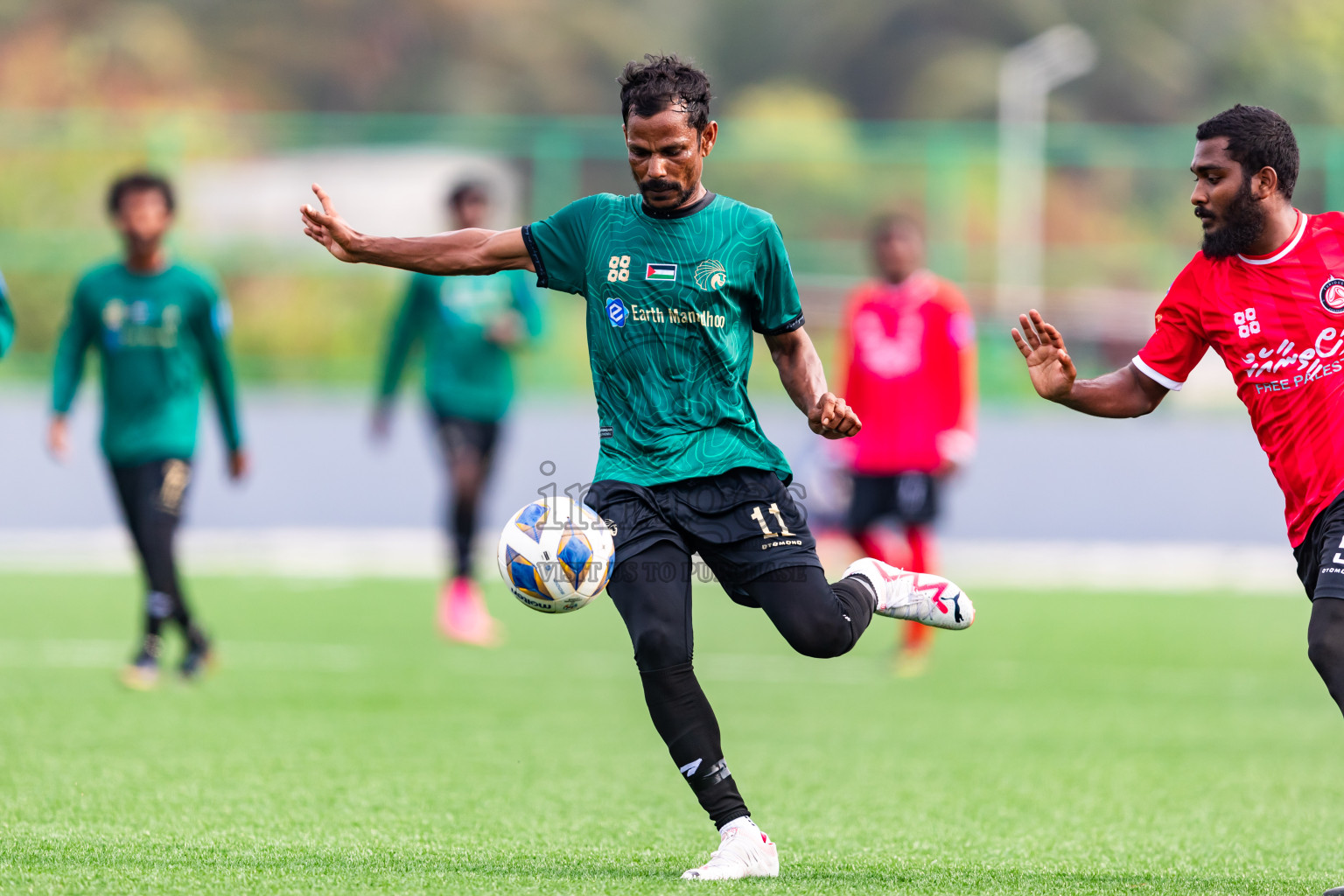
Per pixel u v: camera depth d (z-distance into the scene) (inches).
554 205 3388.3
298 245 3368.6
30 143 3331.7
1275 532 2775.6
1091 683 1433.3
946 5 6299.2
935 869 685.3
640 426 671.1
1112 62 6013.8
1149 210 3503.9
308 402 3218.5
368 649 1581.0
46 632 1675.7
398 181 3400.6
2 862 653.3
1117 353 3395.7
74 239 3314.5
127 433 1261.1
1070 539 2787.9
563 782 919.7
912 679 1457.9
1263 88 5999.0
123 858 666.2
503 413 1636.3
